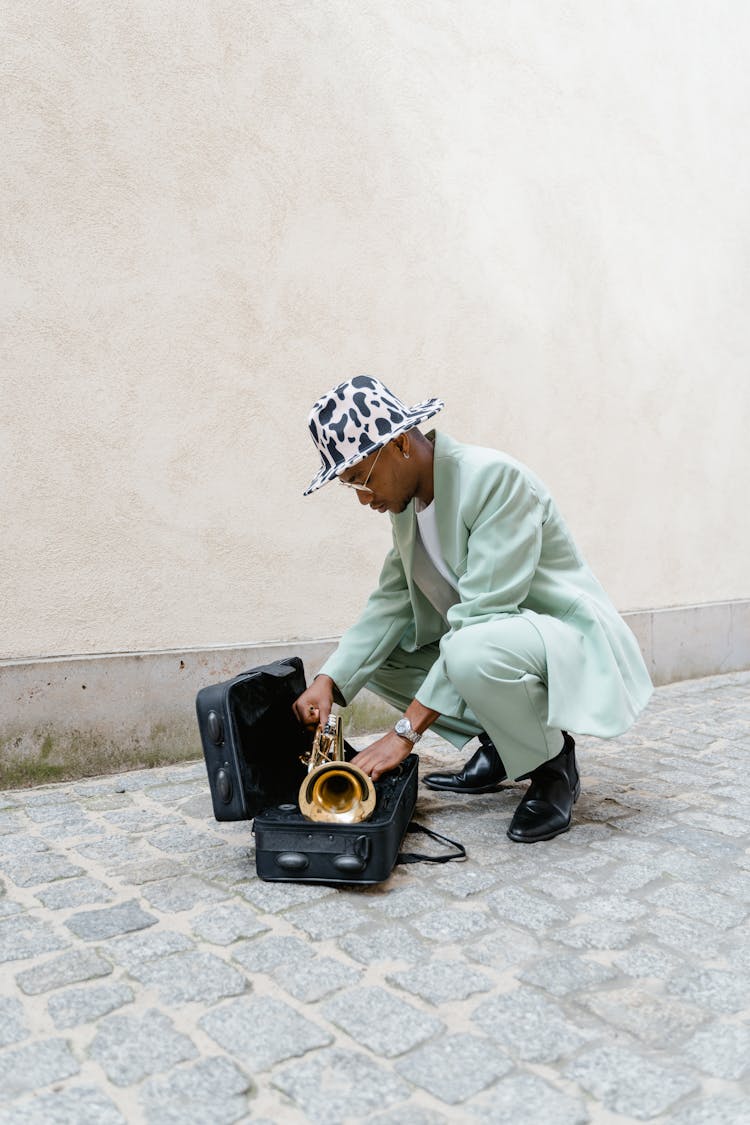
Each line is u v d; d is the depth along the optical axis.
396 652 2.95
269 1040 1.58
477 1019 1.65
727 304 5.59
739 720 4.26
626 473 5.05
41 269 3.16
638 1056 1.53
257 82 3.60
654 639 5.11
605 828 2.70
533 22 4.50
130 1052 1.54
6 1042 1.57
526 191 4.52
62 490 3.23
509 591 2.47
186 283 3.46
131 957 1.88
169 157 3.40
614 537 5.00
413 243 4.08
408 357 4.09
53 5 3.14
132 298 3.34
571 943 1.95
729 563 5.65
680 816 2.81
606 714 2.45
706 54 5.37
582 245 4.79
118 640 3.37
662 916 2.09
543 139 4.58
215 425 3.55
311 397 3.79
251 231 3.60
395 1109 1.39
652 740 3.85
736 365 5.65
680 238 5.30
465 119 4.25
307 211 3.75
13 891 2.23
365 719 4.00
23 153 3.11
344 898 2.19
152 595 3.43
